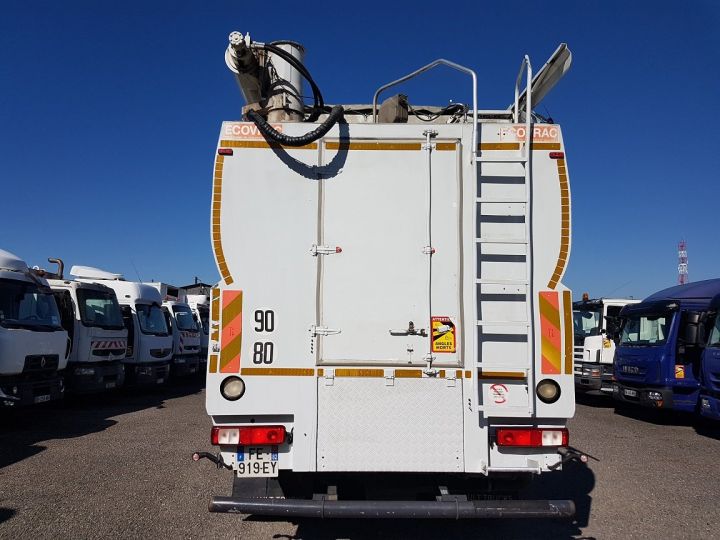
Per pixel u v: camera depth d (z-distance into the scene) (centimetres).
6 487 639
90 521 531
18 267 1057
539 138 425
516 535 509
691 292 1281
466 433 404
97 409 1305
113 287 1620
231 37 442
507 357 407
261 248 416
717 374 1023
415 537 499
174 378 2102
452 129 424
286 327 411
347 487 431
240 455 405
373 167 422
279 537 497
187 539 490
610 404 1603
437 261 416
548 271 415
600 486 678
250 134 423
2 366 949
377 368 408
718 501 624
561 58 442
